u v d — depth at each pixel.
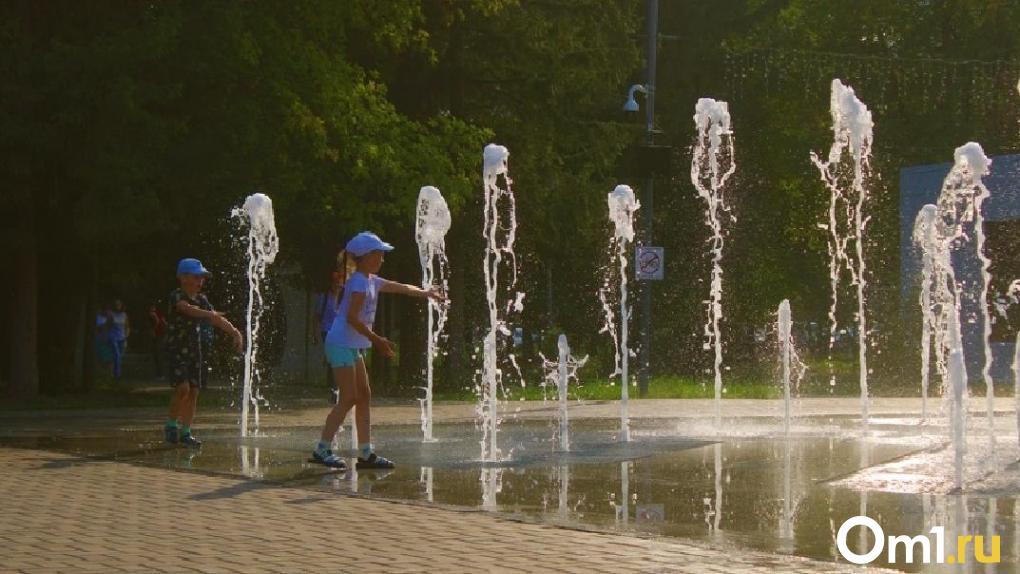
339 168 43.16
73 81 36.25
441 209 32.75
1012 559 11.65
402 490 16.64
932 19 70.31
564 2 49.81
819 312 74.56
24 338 39.66
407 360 50.44
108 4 38.72
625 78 52.16
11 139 36.22
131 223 36.53
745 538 12.81
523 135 49.91
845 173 69.06
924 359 30.81
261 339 61.69
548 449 22.06
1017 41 68.12
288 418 31.23
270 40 39.25
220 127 38.19
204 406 37.31
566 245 53.78
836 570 11.20
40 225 40.78
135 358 74.62
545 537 12.97
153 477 18.31
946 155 66.50
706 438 24.16
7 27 37.06
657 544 12.51
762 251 70.06
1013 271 48.56
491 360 22.95
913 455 20.36
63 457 21.27
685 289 65.00
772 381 52.62
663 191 66.50
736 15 71.62
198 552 12.27
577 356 60.84
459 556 11.98
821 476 17.70
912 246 53.09
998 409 33.41
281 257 50.81
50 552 12.31
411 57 47.91
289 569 11.45
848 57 69.31
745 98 70.38
